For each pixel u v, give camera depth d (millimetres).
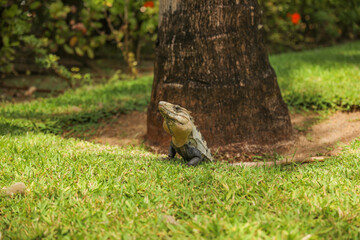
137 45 14055
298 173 4090
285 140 5641
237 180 3787
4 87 10633
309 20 16078
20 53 12672
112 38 12352
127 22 11703
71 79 10211
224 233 2715
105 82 11195
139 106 7879
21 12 9742
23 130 5965
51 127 6488
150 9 11672
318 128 6277
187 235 2721
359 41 17188
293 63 10867
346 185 3615
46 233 2799
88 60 13562
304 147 5570
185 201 3273
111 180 3736
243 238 2590
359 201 3242
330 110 6980
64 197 3371
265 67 5594
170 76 5477
